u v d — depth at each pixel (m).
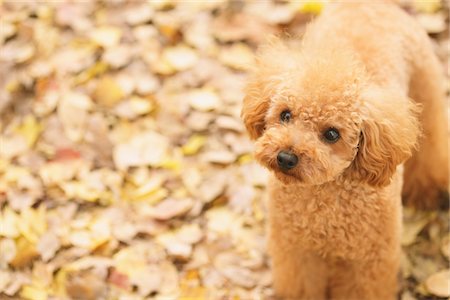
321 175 0.78
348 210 0.84
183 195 1.06
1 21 1.25
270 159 0.79
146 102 1.16
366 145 0.80
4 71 1.18
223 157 1.10
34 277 0.97
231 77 1.20
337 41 0.88
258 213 1.04
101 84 1.17
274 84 0.82
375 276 0.91
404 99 0.82
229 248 1.01
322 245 0.88
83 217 1.04
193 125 1.14
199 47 1.23
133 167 1.09
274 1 1.29
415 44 0.94
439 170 1.05
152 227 1.03
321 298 0.99
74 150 1.10
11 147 1.11
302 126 0.79
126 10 1.28
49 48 1.22
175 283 0.98
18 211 1.03
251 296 0.97
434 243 1.02
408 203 1.07
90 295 0.96
